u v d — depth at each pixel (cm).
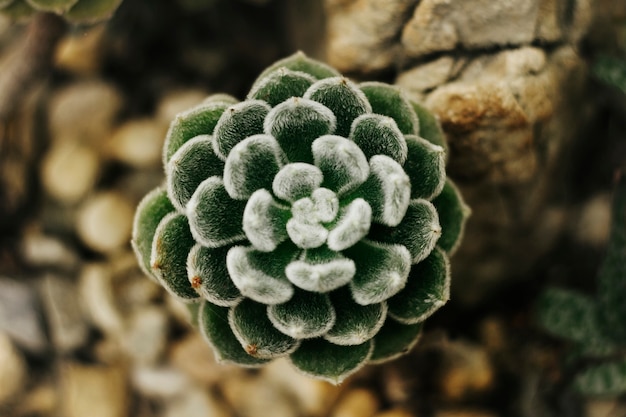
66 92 48
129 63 49
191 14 49
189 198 34
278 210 33
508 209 41
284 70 34
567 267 45
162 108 48
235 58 49
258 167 33
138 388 46
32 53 45
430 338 43
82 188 47
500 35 39
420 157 34
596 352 41
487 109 39
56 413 46
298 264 32
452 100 39
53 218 47
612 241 41
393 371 44
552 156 41
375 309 33
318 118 33
